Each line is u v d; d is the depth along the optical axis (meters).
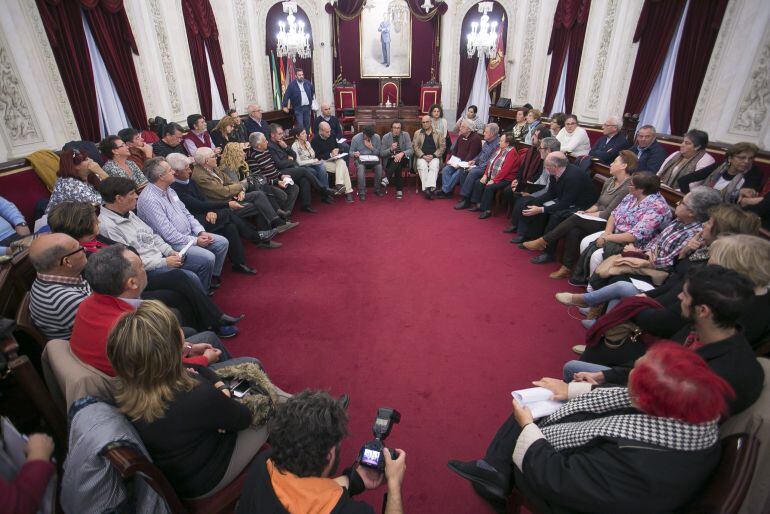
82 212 2.04
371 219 5.06
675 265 2.47
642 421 1.03
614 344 1.93
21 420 1.72
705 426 0.94
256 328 2.86
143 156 4.10
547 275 3.62
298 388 2.30
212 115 7.26
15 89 3.69
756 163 3.86
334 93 9.53
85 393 1.23
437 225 4.85
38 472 0.92
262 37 8.62
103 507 1.10
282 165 5.09
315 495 0.87
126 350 1.08
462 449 1.92
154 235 2.87
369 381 2.35
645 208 2.84
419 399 2.22
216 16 7.44
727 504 0.94
